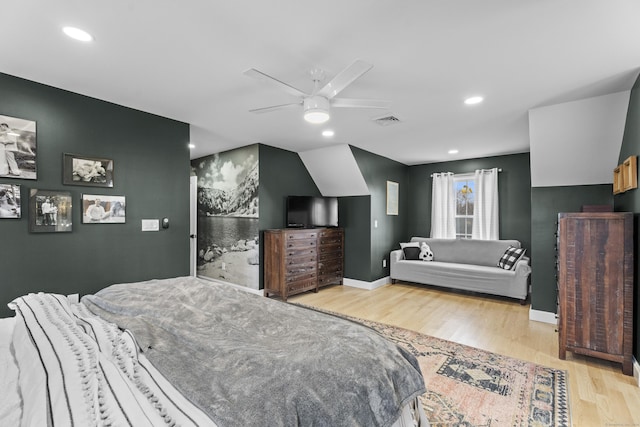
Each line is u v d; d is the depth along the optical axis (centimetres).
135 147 309
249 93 272
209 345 125
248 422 82
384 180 561
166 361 111
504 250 498
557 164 344
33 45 195
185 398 91
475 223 551
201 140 447
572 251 263
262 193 470
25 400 88
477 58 210
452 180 585
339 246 547
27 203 243
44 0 152
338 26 175
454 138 424
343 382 105
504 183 532
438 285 505
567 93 268
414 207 638
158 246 324
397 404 114
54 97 258
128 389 90
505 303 439
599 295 252
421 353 276
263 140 446
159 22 172
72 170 267
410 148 490
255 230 470
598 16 163
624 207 282
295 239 460
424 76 238
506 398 207
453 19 168
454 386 222
